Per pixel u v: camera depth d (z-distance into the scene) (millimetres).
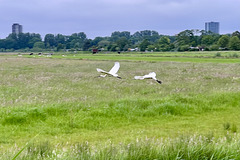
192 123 13266
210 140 8398
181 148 7094
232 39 133000
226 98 17109
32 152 7328
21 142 10430
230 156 6992
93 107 14398
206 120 13828
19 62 67188
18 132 11438
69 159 6621
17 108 13469
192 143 7504
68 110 13734
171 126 12789
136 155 6691
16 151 7934
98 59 79500
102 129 12258
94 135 11438
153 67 47906
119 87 23969
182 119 13945
